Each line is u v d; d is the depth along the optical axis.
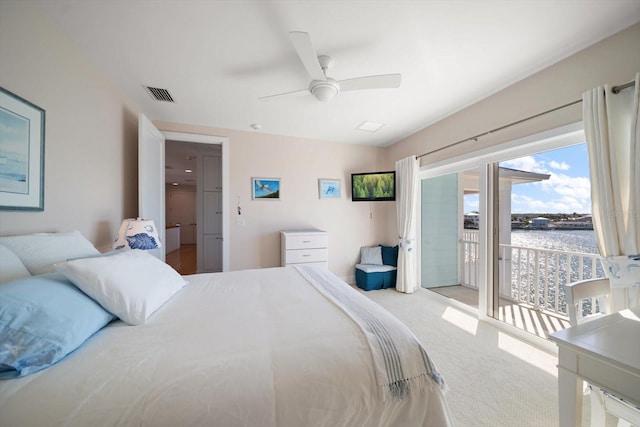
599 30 1.58
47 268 1.17
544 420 1.33
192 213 10.15
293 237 3.40
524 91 2.14
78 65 1.74
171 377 0.73
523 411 1.39
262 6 1.41
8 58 1.21
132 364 0.78
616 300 1.46
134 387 0.70
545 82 1.98
